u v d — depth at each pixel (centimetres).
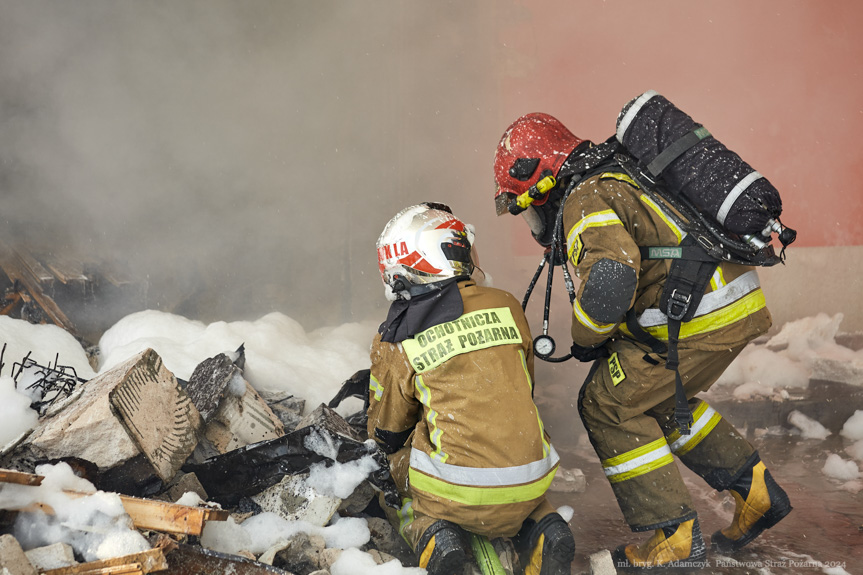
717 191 389
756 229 388
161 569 278
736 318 411
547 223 465
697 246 404
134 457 361
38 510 285
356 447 411
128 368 382
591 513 549
